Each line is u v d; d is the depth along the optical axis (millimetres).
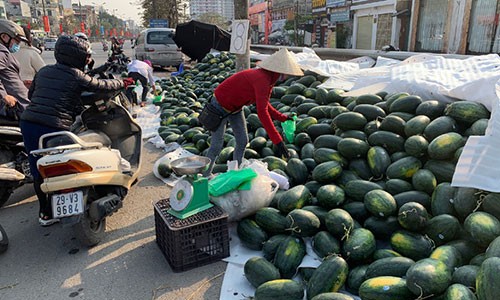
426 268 2811
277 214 4105
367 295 2912
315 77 8633
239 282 3680
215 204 4203
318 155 5055
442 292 2768
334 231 3703
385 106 5633
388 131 4902
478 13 16516
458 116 4723
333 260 3271
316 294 3162
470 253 3311
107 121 5344
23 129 4504
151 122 9914
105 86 4754
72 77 4469
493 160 3604
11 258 4250
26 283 3816
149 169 6895
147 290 3666
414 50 20469
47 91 4453
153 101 11727
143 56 22000
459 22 17328
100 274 3928
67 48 4422
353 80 7848
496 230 3158
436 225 3527
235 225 4543
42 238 4652
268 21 41531
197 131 7688
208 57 15000
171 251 3908
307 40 32594
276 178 4879
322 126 5781
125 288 3703
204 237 3943
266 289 3195
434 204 3871
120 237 4613
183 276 3852
